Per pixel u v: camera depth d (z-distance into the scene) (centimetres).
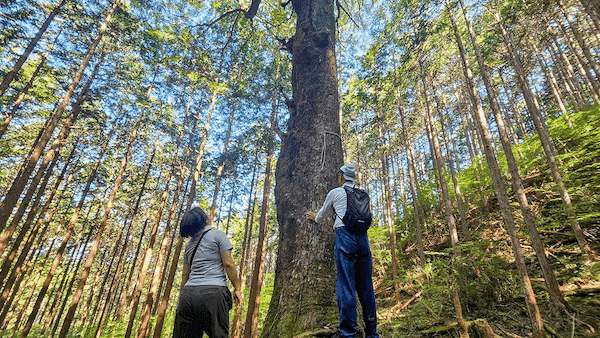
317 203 379
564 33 986
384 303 596
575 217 514
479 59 472
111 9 1190
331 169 410
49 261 2645
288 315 311
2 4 1087
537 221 591
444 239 892
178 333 197
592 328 301
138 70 1515
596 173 641
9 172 1892
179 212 2220
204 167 2139
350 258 221
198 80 850
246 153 1958
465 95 1720
